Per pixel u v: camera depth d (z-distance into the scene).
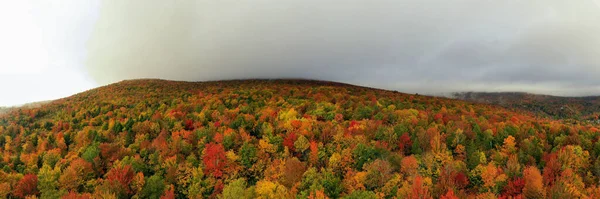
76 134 94.62
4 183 59.50
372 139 83.06
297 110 113.12
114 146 78.44
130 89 187.88
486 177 63.44
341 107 119.94
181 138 86.44
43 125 112.12
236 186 59.91
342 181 63.69
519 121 116.56
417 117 107.94
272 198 59.09
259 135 91.25
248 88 185.62
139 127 93.44
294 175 65.69
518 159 73.56
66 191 58.41
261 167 71.94
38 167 75.00
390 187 59.19
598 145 76.75
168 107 129.88
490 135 85.50
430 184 61.06
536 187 56.16
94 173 67.62
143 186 61.88
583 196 56.75
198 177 66.62
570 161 69.31
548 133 97.56
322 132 87.31
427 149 77.81
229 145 80.62
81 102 152.88
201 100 140.50
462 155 76.75
